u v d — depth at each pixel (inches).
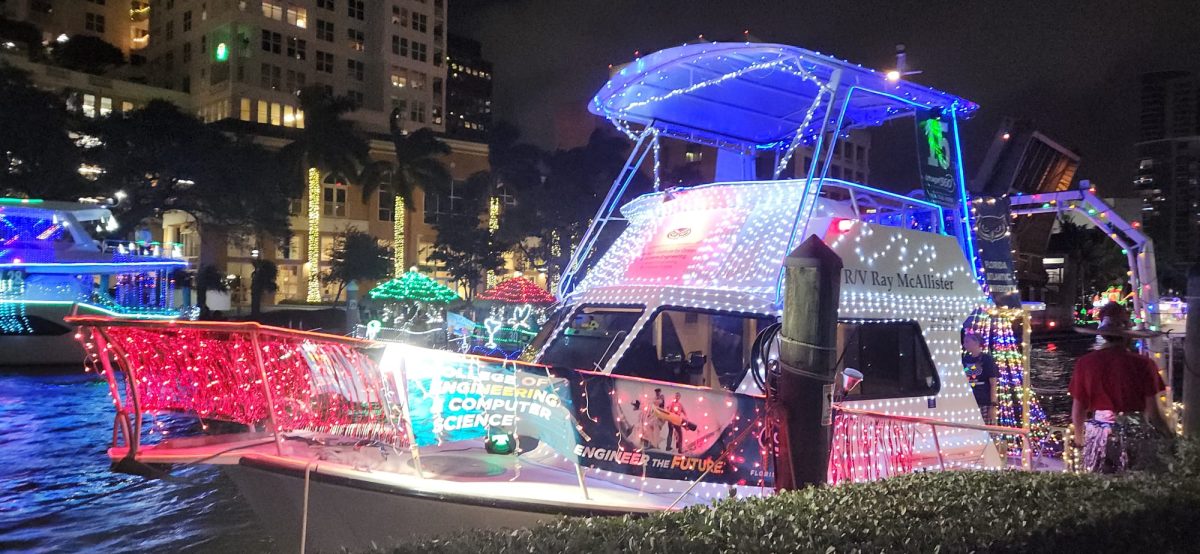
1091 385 234.2
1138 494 173.5
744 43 272.1
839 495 161.0
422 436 200.2
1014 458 321.1
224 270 2315.5
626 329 270.7
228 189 1728.6
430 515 183.6
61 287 1155.9
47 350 1106.7
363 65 3171.8
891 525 140.5
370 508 184.5
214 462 184.1
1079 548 149.4
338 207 2635.3
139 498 387.2
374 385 192.2
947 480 179.6
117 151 1587.1
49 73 2411.4
